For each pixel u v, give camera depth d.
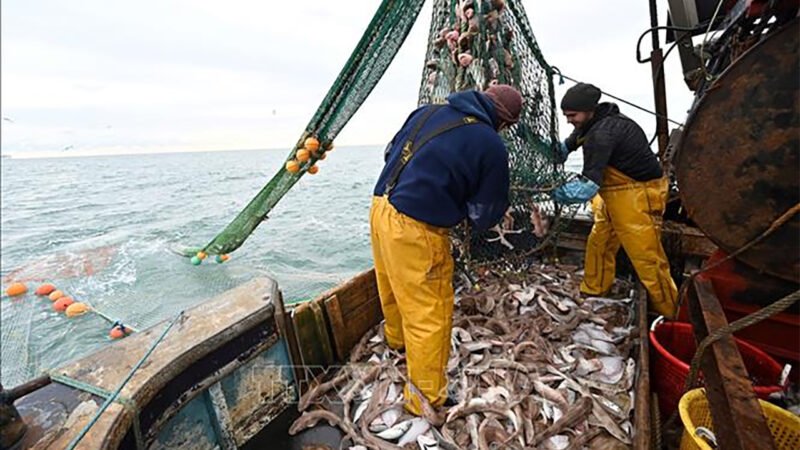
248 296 1.97
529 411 1.98
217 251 5.98
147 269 7.88
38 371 5.21
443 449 1.80
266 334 1.91
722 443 1.11
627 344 2.43
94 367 1.41
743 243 1.73
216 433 1.70
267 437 1.93
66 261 9.48
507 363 2.27
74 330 6.02
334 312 2.39
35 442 1.09
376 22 2.36
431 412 1.89
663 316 2.46
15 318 6.57
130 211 17.62
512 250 2.74
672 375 1.91
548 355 2.38
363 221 12.62
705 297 1.75
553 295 3.09
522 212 2.60
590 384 2.16
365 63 2.64
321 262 8.52
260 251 9.29
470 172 1.70
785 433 1.43
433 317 1.82
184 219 14.56
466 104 1.75
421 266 1.76
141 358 1.46
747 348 1.89
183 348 1.52
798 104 1.46
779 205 1.59
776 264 1.67
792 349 1.87
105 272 8.25
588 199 2.44
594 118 2.58
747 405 1.14
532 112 2.53
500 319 2.75
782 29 1.43
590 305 2.94
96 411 1.20
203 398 1.64
